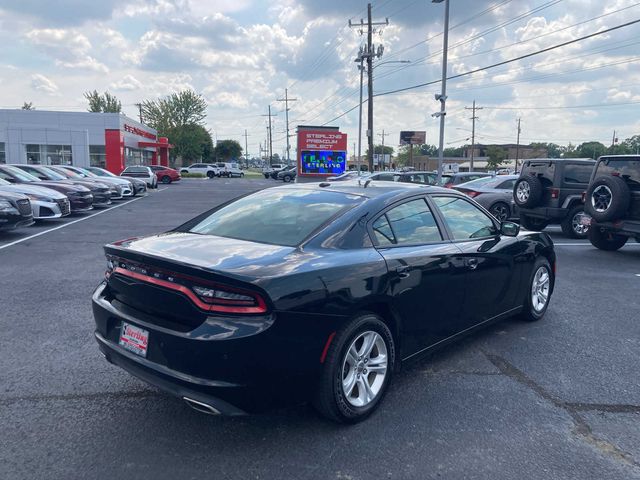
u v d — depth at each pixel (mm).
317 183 4727
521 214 13109
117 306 3428
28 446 3098
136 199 25266
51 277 7535
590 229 10766
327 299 3135
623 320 5840
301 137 32125
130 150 48500
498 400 3814
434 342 4160
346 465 2967
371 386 3553
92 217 16375
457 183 16984
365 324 3400
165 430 3309
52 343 4805
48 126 41219
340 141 32562
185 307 3008
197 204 22156
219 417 3484
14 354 4527
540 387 4051
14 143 38438
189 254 3230
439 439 3262
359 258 3453
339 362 3244
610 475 2928
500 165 101500
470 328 4582
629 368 4461
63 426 3336
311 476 2859
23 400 3682
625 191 9680
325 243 3471
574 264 9273
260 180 56594
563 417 3584
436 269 3979
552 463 3031
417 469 2943
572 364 4520
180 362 2943
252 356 2875
